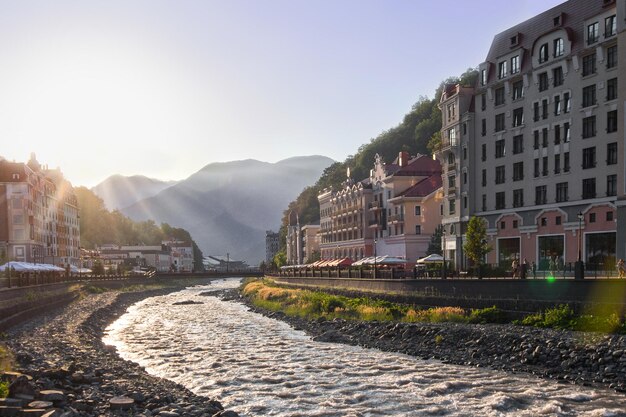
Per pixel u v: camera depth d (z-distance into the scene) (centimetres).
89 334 4175
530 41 6738
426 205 9694
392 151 17162
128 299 8981
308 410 2102
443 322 4084
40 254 11938
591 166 5762
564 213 6019
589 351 2748
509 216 6806
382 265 7369
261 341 4022
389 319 4562
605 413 1962
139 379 2464
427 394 2309
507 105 6894
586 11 6016
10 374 1970
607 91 5616
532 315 3666
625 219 4925
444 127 8050
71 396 1891
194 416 1850
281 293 7588
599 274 4700
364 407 2133
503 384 2441
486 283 4144
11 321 4250
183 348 3716
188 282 17738
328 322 4775
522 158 6656
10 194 10894
